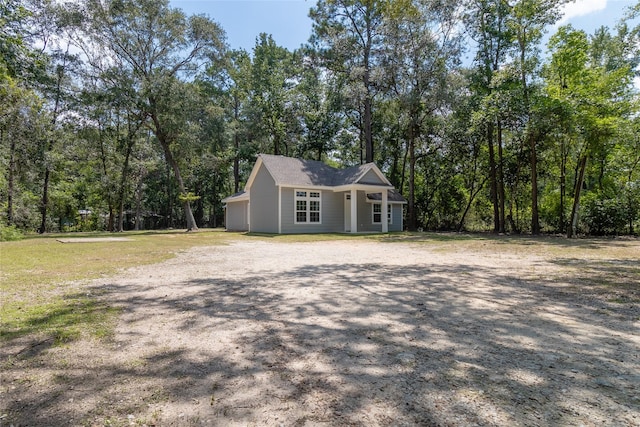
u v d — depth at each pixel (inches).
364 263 326.3
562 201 747.4
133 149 1177.4
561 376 99.0
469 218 1020.5
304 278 252.1
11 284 229.6
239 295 201.0
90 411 82.4
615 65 827.4
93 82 898.7
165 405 85.3
